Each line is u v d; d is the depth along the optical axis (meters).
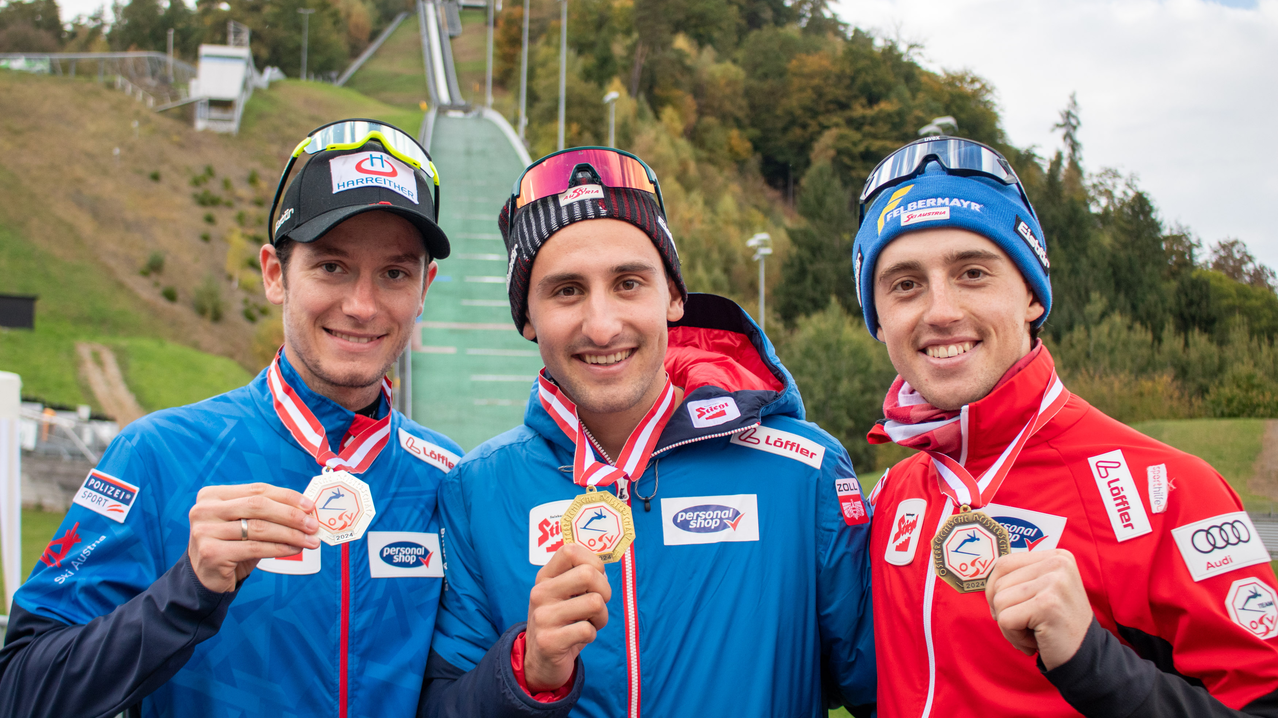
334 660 2.26
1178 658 1.84
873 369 28.02
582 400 2.19
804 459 2.38
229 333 45.78
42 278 44.06
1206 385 29.50
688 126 84.50
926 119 89.56
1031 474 2.04
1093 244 47.00
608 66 82.62
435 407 23.59
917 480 2.30
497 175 52.81
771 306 47.47
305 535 1.89
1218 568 1.80
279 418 2.40
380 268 2.35
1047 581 1.67
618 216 2.17
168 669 1.87
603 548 2.12
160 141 63.41
